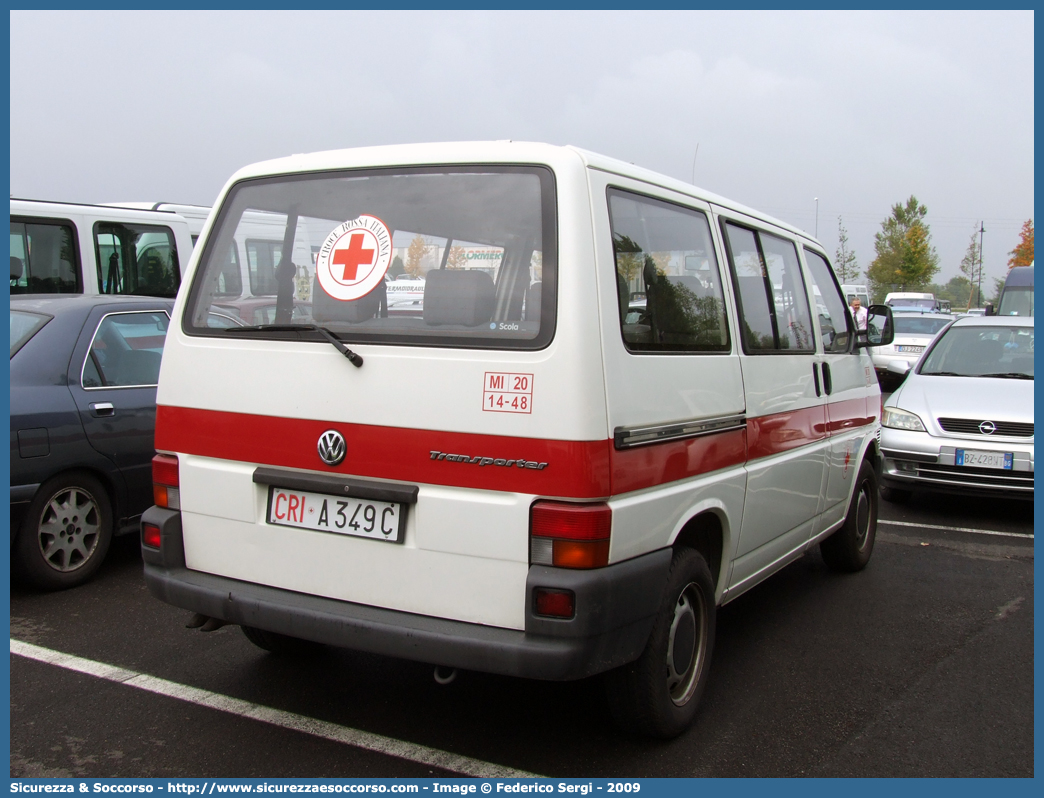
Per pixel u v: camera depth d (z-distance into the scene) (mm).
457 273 2990
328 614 3025
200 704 3660
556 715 3627
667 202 3471
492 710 3660
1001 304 21625
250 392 3277
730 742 3445
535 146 3008
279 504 3234
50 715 3535
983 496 7406
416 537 2963
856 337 5695
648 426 3045
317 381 3143
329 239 3264
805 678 4121
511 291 2896
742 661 4320
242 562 3324
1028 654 4480
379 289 3125
